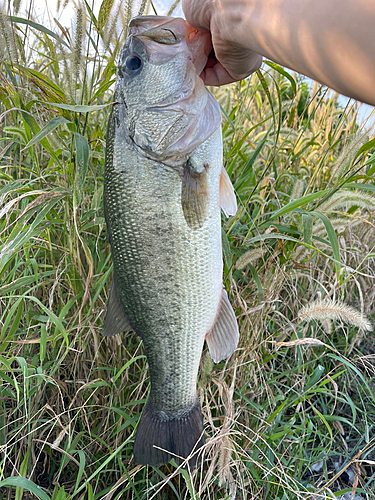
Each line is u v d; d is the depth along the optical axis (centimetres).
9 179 46
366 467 52
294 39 23
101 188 47
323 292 60
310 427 48
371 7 19
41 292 51
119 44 43
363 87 20
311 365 59
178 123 34
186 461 35
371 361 64
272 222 49
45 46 57
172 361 38
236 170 65
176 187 35
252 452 43
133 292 36
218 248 37
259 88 78
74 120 44
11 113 52
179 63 35
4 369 40
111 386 45
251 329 47
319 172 58
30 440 40
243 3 27
